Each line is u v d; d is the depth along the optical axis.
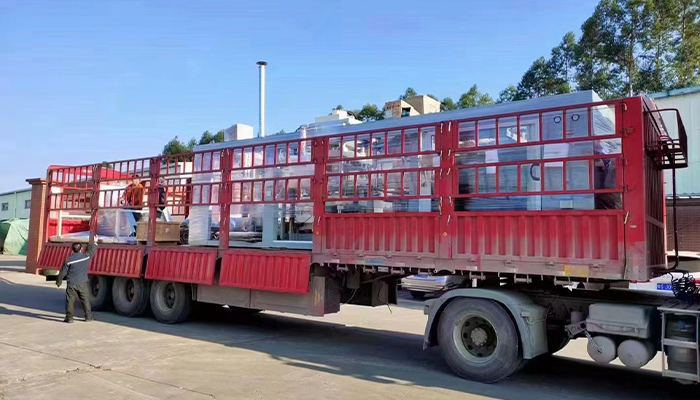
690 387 6.02
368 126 7.91
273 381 5.86
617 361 7.48
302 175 8.00
